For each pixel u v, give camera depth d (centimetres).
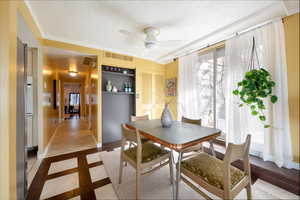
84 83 729
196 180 113
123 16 185
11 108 108
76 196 140
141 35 241
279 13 173
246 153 113
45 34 235
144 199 138
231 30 215
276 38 181
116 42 273
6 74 105
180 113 337
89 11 174
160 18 190
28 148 258
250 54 207
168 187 157
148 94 380
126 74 343
